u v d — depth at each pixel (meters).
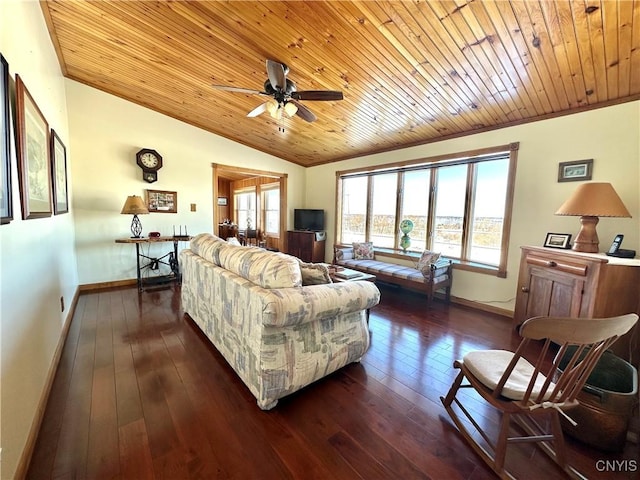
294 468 1.28
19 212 1.42
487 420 1.62
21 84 1.45
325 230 5.98
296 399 1.76
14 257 1.33
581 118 2.70
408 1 1.82
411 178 4.46
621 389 1.65
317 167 6.11
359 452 1.38
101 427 1.48
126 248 4.21
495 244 3.51
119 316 3.01
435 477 1.25
